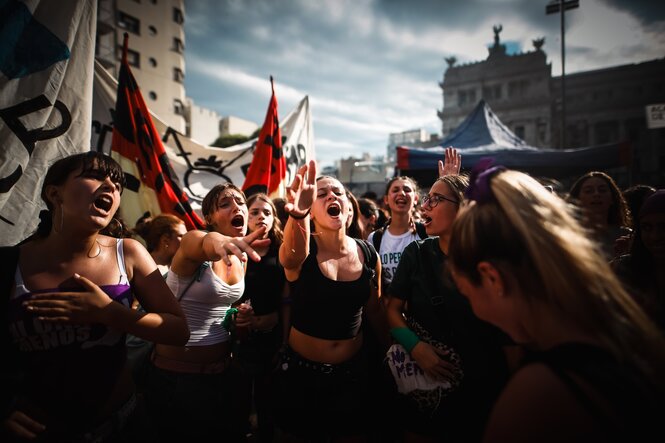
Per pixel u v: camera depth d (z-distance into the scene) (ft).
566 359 2.21
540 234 2.49
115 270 4.38
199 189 17.13
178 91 99.96
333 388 6.24
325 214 6.65
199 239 5.56
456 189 5.89
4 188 6.68
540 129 136.26
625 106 127.34
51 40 7.22
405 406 5.92
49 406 3.89
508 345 5.24
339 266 6.60
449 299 5.60
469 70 148.15
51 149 7.20
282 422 6.41
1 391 3.65
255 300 8.09
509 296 2.68
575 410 1.97
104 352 4.19
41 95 7.08
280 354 7.07
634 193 8.59
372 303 7.18
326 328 6.29
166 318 4.42
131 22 88.12
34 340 3.78
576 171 27.43
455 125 150.82
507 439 2.11
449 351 5.54
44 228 4.11
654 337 2.38
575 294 2.38
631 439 1.87
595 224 2.90
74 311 3.70
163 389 6.08
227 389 6.59
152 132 11.64
